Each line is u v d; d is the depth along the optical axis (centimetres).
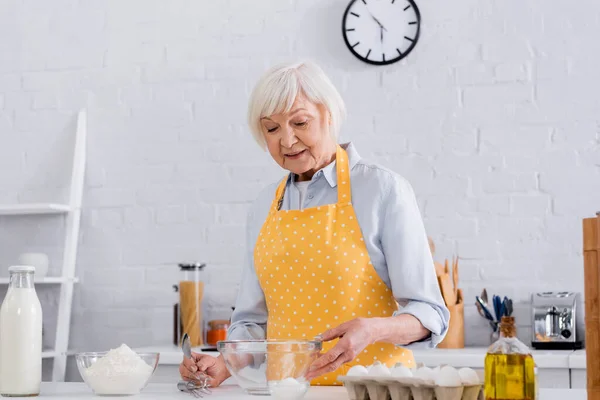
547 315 310
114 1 388
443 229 340
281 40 365
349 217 193
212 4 376
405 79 349
